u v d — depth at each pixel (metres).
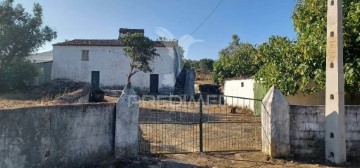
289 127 8.31
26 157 5.73
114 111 7.98
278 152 8.19
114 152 7.85
